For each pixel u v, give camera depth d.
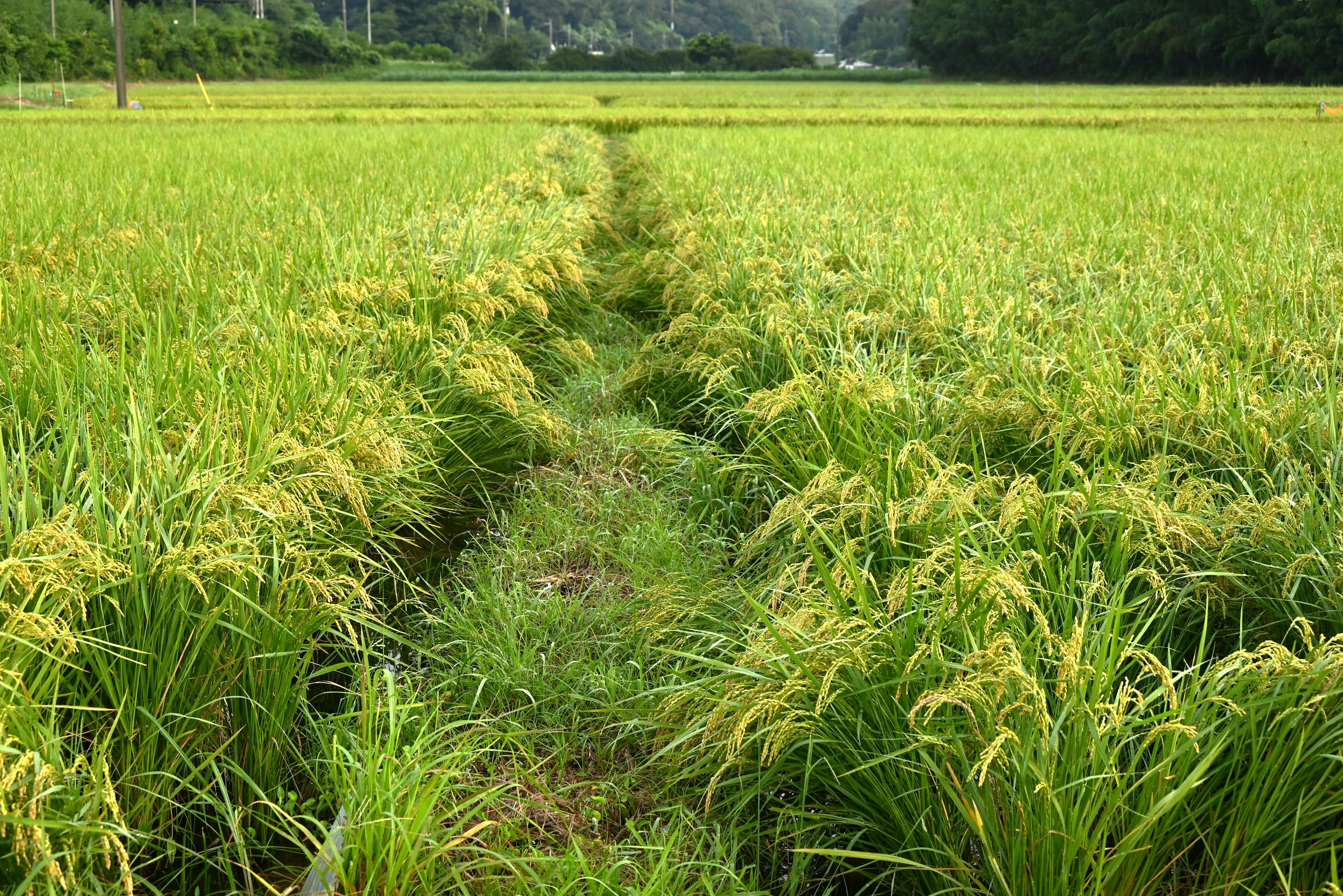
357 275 5.94
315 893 2.47
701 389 6.00
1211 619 3.08
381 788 2.59
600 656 3.73
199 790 2.77
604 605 4.08
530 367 6.90
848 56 174.62
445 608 4.02
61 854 2.01
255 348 4.50
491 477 5.47
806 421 4.61
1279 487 3.51
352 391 4.42
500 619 3.88
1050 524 3.14
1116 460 3.91
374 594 4.27
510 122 31.34
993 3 75.31
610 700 3.41
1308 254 6.50
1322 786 2.26
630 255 9.96
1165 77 62.91
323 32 90.00
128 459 3.13
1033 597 2.86
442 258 6.56
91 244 6.69
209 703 2.77
